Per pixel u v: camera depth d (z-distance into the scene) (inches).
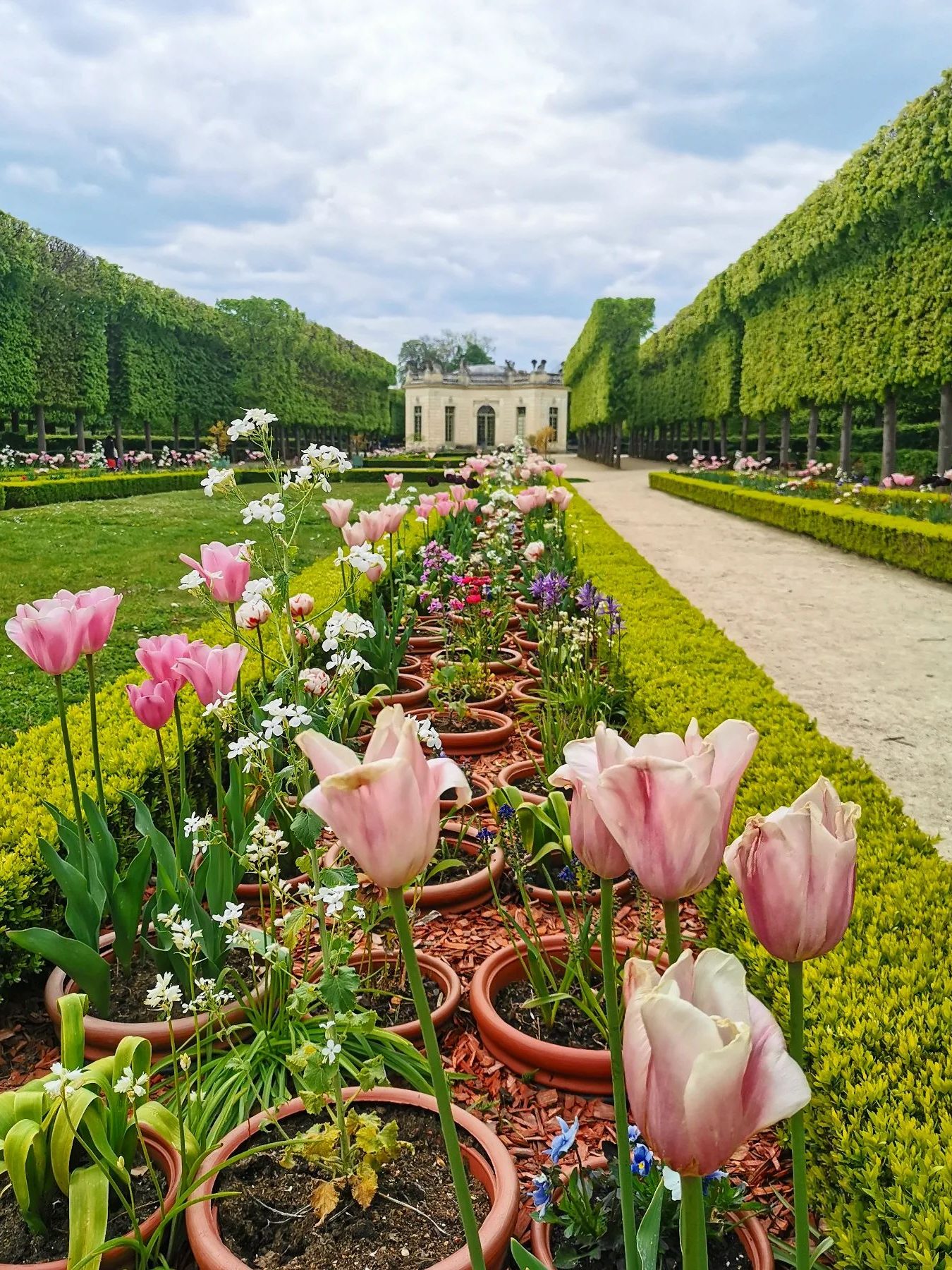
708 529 679.1
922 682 263.7
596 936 109.8
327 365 1884.8
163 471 1176.8
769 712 165.5
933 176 623.8
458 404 2568.9
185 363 1466.5
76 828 112.7
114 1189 77.9
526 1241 76.7
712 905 116.1
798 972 43.1
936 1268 56.3
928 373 661.9
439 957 122.2
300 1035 95.5
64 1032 78.4
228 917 90.0
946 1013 79.5
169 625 347.9
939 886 102.2
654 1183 72.3
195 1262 75.8
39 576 433.7
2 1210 77.4
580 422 2055.9
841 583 434.3
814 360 871.1
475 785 165.0
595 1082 97.5
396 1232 72.9
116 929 107.8
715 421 1480.1
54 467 1033.5
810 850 40.1
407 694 214.5
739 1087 29.6
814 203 797.9
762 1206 72.8
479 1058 103.5
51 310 1107.3
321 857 125.6
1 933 108.3
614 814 40.7
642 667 198.2
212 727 158.6
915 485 770.8
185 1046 98.0
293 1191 77.8
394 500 299.1
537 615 284.5
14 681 267.9
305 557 517.0
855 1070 75.3
